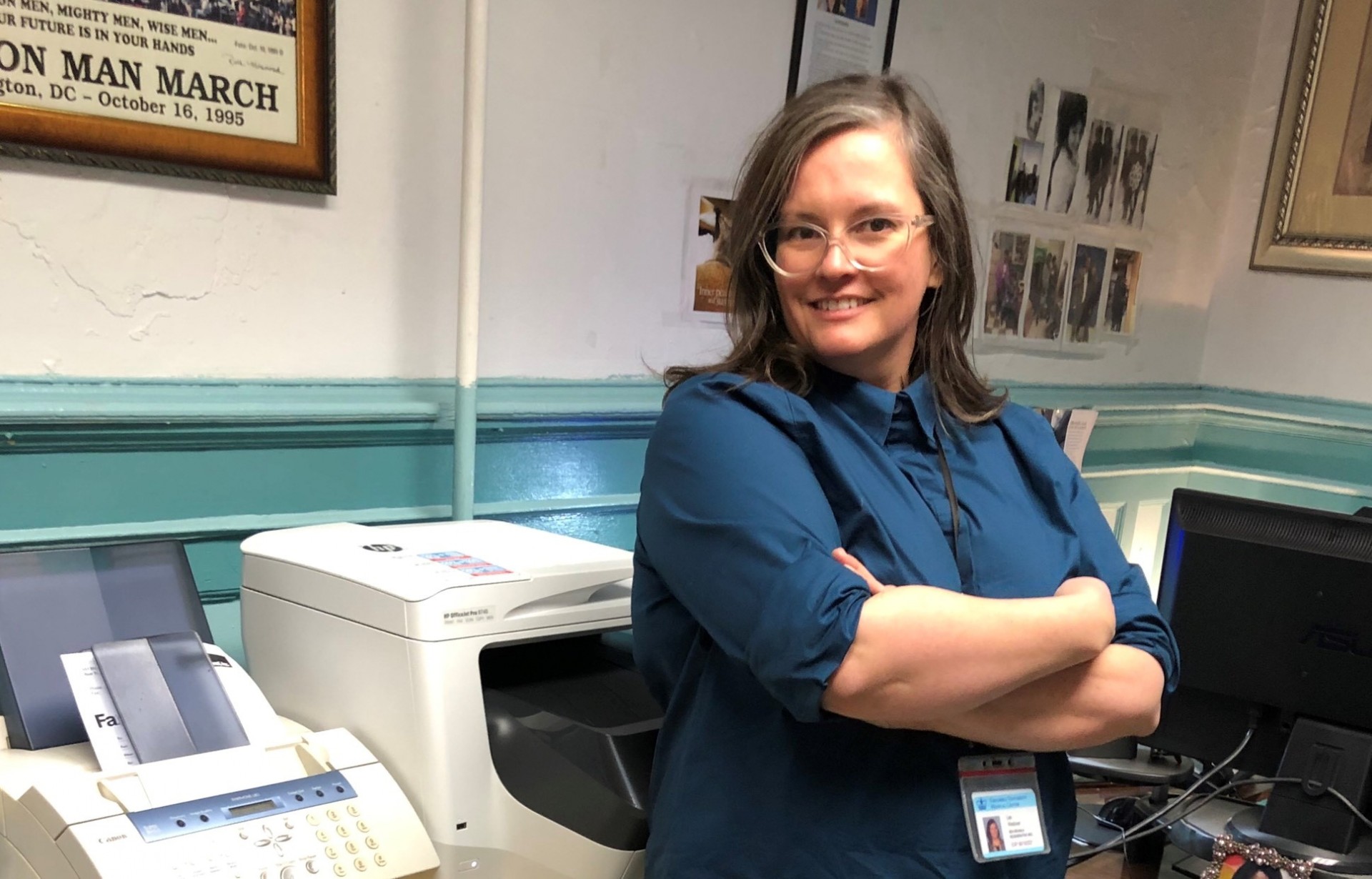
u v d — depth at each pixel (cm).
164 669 98
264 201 142
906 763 90
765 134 99
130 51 127
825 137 94
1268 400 293
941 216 98
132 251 132
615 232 179
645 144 180
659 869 95
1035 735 89
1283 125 286
